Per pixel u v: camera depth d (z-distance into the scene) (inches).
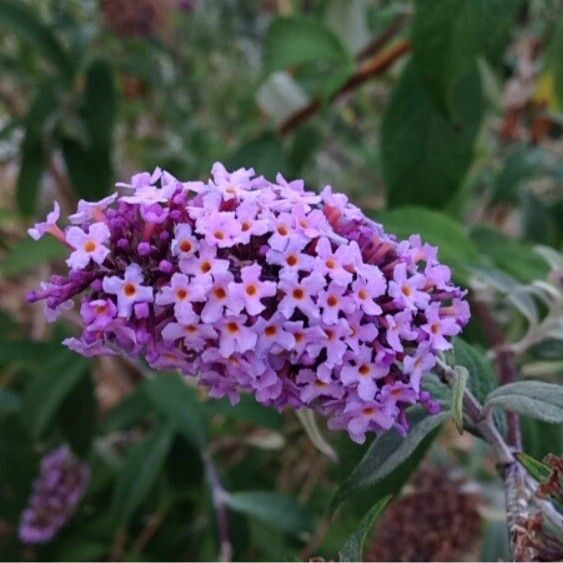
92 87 15.2
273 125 14.8
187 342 5.8
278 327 5.7
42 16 17.6
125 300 5.6
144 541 13.7
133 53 18.5
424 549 10.2
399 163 11.7
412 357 5.9
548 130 17.6
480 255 11.3
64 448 14.7
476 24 9.5
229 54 24.5
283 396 6.2
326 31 12.8
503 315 13.8
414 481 11.0
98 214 6.1
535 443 9.4
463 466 13.3
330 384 6.0
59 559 13.9
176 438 14.0
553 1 16.2
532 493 6.7
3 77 18.6
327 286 5.8
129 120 20.0
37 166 15.3
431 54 9.6
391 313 6.0
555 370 10.7
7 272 13.1
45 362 13.7
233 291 5.5
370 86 18.5
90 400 13.7
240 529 12.8
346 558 6.1
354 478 7.0
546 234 15.8
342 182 21.1
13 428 14.4
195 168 16.9
